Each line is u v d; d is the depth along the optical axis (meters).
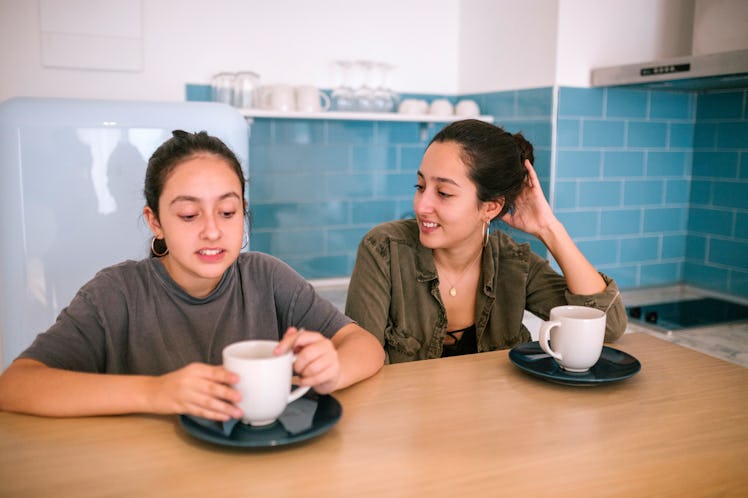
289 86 2.53
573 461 0.69
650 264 2.77
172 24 2.50
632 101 2.62
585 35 2.49
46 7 2.33
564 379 0.90
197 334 1.04
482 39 2.87
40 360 0.87
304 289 1.12
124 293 1.00
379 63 2.73
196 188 0.89
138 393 0.75
